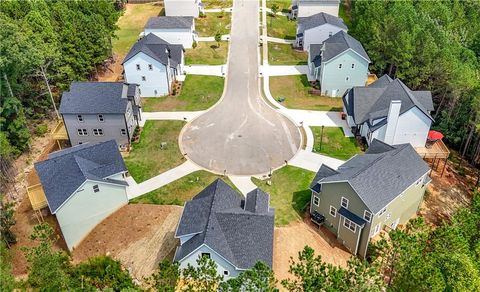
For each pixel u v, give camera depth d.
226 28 86.44
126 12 96.06
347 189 38.19
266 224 36.31
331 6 86.19
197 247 33.81
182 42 78.62
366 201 37.03
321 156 52.59
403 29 66.75
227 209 37.59
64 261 36.41
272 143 54.84
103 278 34.75
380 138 53.19
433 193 48.62
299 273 29.33
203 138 55.88
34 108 61.19
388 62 68.56
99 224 42.81
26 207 46.50
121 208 44.31
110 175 42.22
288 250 39.47
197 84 68.31
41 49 56.97
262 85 68.19
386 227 40.84
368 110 55.31
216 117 60.22
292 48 79.94
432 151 52.56
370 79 68.56
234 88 67.31
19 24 60.50
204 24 87.88
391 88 55.69
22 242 42.03
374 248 38.47
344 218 39.31
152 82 64.56
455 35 80.50
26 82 57.97
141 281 36.94
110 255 39.59
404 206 42.09
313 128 57.78
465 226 38.25
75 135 53.50
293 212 44.12
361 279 28.86
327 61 63.03
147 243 40.50
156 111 61.72
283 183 48.12
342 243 40.91
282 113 61.12
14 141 53.56
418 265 29.84
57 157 43.06
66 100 52.25
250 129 57.59
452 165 54.53
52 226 43.53
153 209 44.28
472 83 56.16
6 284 31.58
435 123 60.75
